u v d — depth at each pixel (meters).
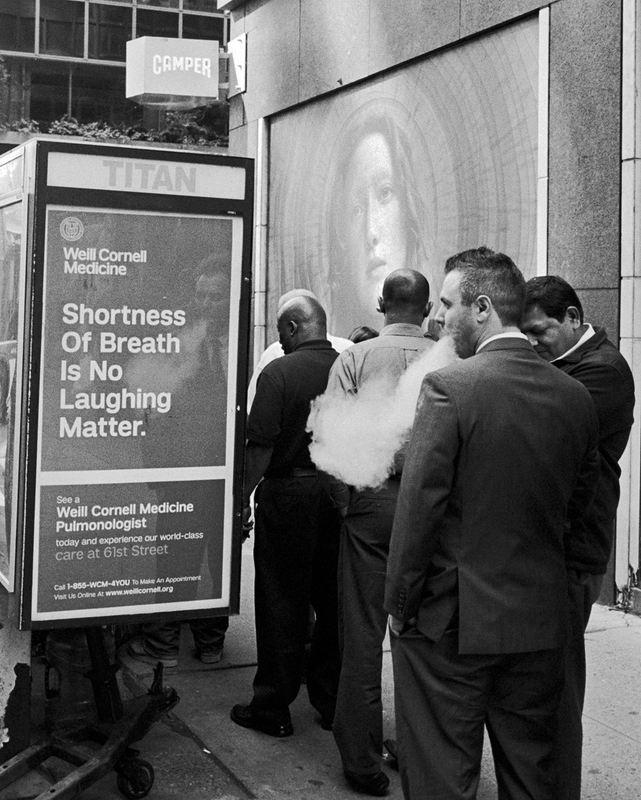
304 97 9.05
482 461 2.49
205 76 10.38
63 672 3.59
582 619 3.12
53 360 3.09
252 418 3.83
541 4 6.13
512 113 6.54
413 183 7.65
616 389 3.16
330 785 3.56
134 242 3.16
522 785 2.58
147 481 3.24
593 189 5.78
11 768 3.22
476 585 2.49
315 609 4.03
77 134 30.23
